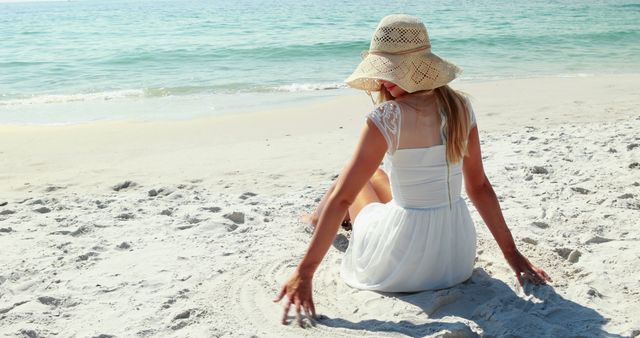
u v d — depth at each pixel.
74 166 7.27
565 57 19.11
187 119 10.69
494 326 2.98
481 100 11.22
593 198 5.11
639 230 4.33
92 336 3.00
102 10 88.88
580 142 7.26
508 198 5.20
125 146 8.34
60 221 4.98
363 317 3.15
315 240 3.05
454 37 25.08
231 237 4.46
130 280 3.71
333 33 28.70
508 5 56.25
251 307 3.32
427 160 3.17
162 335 3.03
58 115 11.44
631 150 6.73
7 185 6.41
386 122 3.02
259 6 79.31
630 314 3.10
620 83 13.00
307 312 3.09
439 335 2.82
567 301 3.23
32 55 22.03
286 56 20.45
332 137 8.52
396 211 3.28
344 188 3.01
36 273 3.87
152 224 4.80
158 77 16.61
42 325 3.15
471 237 3.42
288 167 6.82
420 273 3.29
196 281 3.68
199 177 6.48
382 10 52.97
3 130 9.51
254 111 11.44
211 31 32.12
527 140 7.52
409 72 3.04
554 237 4.22
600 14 39.97
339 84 14.48
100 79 16.50
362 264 3.45
